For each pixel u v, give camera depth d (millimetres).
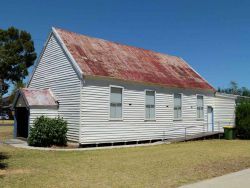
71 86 22547
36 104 22547
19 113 26031
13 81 53344
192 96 29984
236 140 28969
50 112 23266
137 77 25141
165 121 27125
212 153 19219
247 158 17344
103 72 22938
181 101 28844
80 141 21328
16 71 53844
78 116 21672
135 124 24672
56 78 24156
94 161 15773
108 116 22922
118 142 23391
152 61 29906
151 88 26078
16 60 52812
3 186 10695
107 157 17156
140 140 24906
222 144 24922
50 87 24750
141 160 16203
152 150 20484
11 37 56625
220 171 13617
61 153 18500
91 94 22078
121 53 27500
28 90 23828
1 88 20328
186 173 13086
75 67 22172
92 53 24734
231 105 33344
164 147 22375
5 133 30391
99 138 22344
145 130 25391
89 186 10836
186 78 30734
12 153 18078
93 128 22062
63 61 23578
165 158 16938
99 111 22438
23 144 22172
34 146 21328
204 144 24734
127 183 11281
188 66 33938
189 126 29438
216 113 32312
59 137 21766
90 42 26141
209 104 31797
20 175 12383
